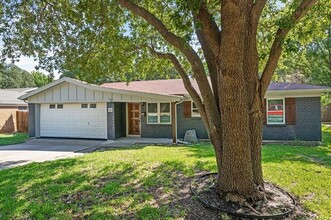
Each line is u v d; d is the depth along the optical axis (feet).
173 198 15.75
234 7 12.62
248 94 15.06
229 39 13.06
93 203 15.14
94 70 25.81
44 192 17.04
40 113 50.03
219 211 13.70
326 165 23.52
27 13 22.86
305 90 38.96
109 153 30.55
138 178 19.89
